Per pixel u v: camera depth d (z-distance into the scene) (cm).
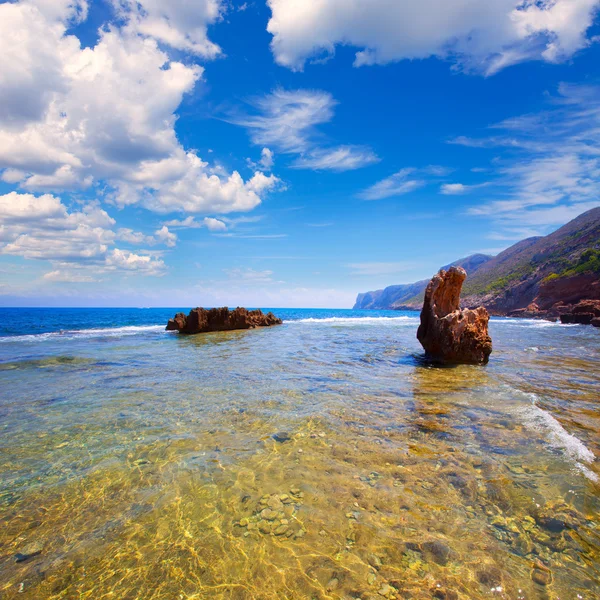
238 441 652
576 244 10044
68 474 530
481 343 1466
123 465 558
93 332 3244
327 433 686
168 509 440
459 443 627
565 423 729
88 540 385
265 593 314
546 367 1411
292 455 589
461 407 847
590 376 1224
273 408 853
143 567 347
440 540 378
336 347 2092
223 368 1381
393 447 616
